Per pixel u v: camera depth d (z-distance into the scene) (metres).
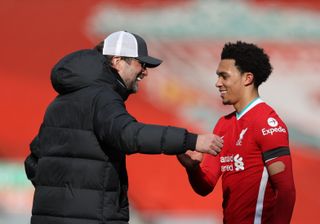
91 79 10.41
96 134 10.14
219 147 9.72
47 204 10.30
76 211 10.09
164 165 34.94
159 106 37.44
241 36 39.41
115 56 10.77
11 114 36.84
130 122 9.67
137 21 40.16
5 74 38.31
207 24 39.62
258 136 10.99
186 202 33.38
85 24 40.44
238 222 11.30
